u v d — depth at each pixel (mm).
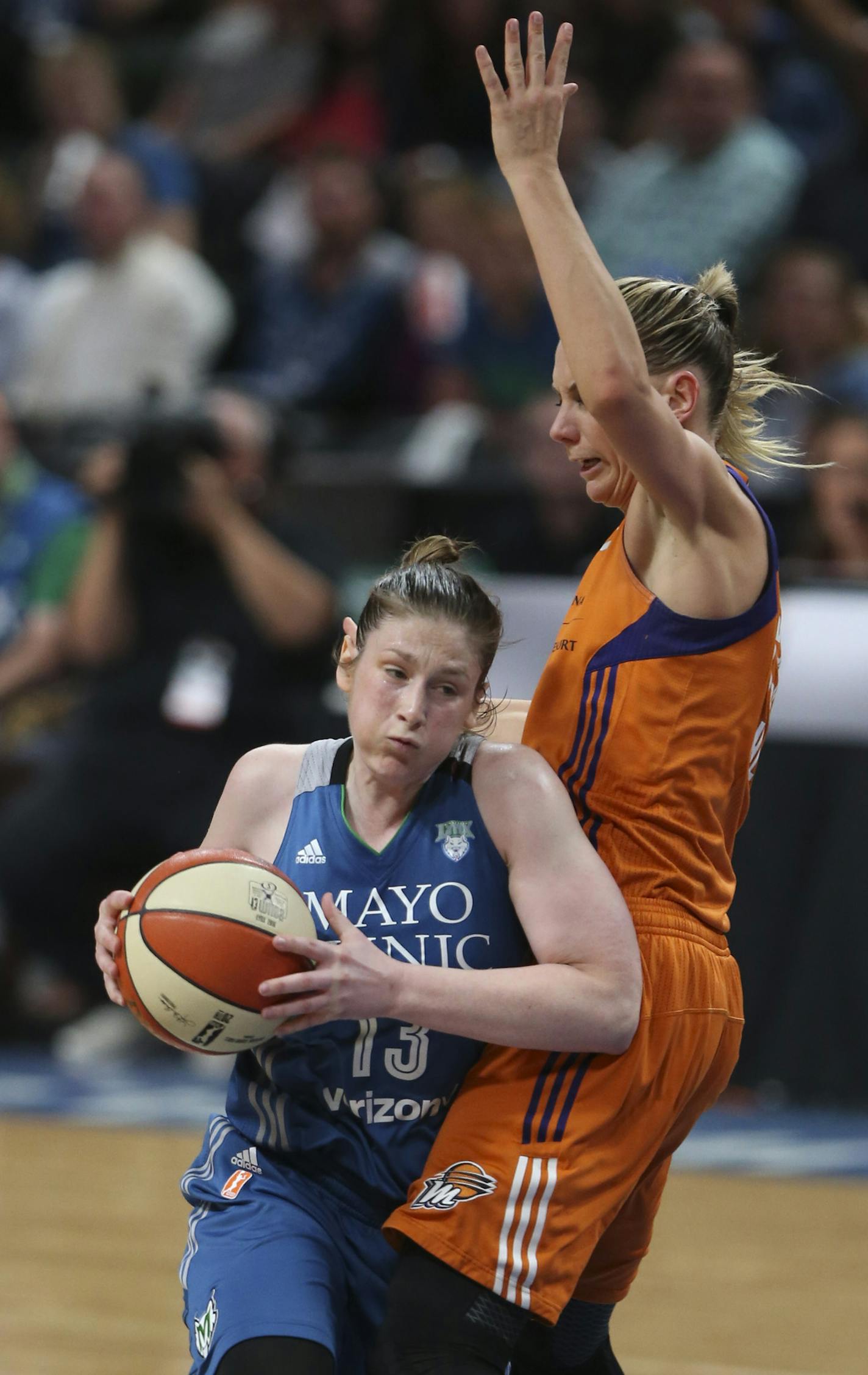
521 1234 8430
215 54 38344
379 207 32500
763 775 22250
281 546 24328
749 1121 22078
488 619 8656
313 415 29016
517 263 29844
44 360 31250
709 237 29391
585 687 9297
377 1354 8281
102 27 41844
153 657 24625
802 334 25188
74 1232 16422
